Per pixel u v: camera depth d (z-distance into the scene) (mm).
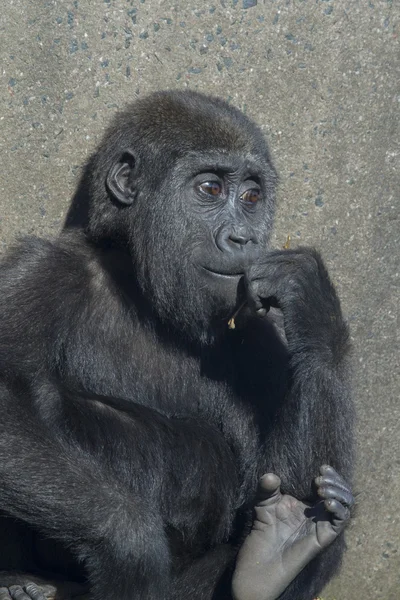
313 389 13695
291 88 15914
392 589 17109
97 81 15578
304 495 13766
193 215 13914
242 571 13102
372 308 16484
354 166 16188
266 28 15734
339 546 14258
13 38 15414
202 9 15578
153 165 14031
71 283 13977
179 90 15211
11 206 15820
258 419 14656
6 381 13008
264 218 14516
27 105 15570
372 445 16719
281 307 13766
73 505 12625
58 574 14383
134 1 15453
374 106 16078
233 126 14055
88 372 14117
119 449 13656
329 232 16281
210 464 14094
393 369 16625
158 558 13000
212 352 14641
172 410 14570
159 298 14109
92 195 14578
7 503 12711
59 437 13219
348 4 15820
